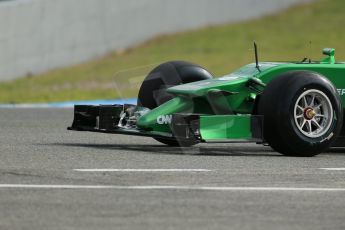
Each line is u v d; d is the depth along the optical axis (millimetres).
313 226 20500
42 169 29484
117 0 117000
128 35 118938
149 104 38719
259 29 131625
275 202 23578
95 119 37219
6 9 101438
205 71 39062
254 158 33594
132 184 26297
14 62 102625
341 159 33906
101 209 22234
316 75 34469
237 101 35562
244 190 25453
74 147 37156
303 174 29078
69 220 20766
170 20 125812
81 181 26797
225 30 129750
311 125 35062
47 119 54906
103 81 98125
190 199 23828
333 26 132125
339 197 24562
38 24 105750
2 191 24781
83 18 112062
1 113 60094
